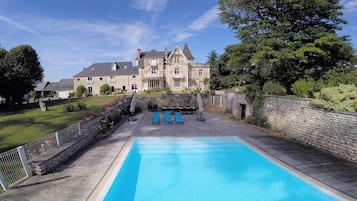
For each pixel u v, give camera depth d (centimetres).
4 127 1877
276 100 1788
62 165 1029
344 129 1128
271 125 1850
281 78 2159
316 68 2145
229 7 2364
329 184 824
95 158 1127
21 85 4259
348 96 1223
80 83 6394
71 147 1158
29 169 901
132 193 864
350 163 1038
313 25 2166
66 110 2662
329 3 1975
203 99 3428
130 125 2020
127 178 966
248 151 1302
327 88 1319
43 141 1019
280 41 1991
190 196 840
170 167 1117
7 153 813
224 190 890
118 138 1545
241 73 2592
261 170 1074
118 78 6244
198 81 5850
